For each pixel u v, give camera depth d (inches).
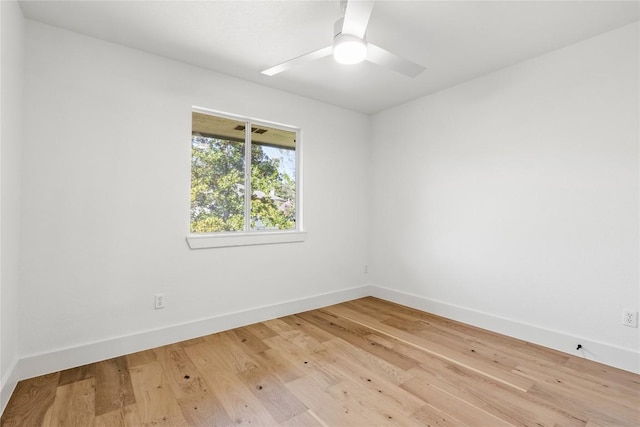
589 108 88.3
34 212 77.8
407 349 94.9
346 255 148.4
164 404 67.3
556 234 94.7
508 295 105.7
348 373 80.6
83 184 84.4
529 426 60.5
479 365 84.7
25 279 76.6
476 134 114.3
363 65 103.7
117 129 89.5
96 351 85.7
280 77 113.0
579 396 70.4
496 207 108.8
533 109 99.3
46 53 79.7
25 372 76.0
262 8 74.5
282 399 69.4
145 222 94.0
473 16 77.8
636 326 80.7
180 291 100.3
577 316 90.5
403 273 141.6
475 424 61.1
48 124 79.7
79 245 83.8
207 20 79.2
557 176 94.4
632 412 64.8
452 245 122.4
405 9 74.7
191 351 92.8
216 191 112.0
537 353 91.9
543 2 72.6
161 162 96.8
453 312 121.5
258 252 118.3
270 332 108.0
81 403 67.2
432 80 116.0
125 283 90.7
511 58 99.6
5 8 63.9
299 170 133.2
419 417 63.3
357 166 152.9
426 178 131.9
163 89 97.4
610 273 84.9
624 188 82.8
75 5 72.9
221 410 65.5
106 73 88.0
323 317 124.0
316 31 84.2
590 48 87.9
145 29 82.8
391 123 146.8
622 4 73.3
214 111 109.0
